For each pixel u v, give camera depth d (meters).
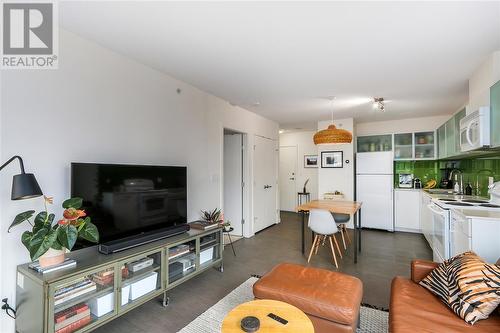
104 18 1.92
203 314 2.25
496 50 2.41
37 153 1.94
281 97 3.93
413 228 5.14
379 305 2.37
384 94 3.78
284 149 7.90
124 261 2.04
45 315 1.60
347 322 1.65
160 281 2.36
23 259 1.87
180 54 2.52
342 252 3.91
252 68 2.86
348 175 5.47
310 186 7.49
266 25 2.01
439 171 5.38
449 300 1.58
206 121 3.72
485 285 1.49
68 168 2.12
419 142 5.43
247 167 4.82
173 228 2.69
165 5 1.76
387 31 2.09
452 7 1.77
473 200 3.32
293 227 5.63
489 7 1.76
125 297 2.09
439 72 2.96
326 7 1.78
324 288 1.88
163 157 3.01
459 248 2.55
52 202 1.94
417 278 1.98
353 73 3.00
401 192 5.26
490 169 3.77
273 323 1.45
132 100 2.65
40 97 1.96
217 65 2.78
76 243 1.98
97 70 2.33
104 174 2.15
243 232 4.84
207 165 3.73
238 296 2.55
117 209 2.25
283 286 1.91
